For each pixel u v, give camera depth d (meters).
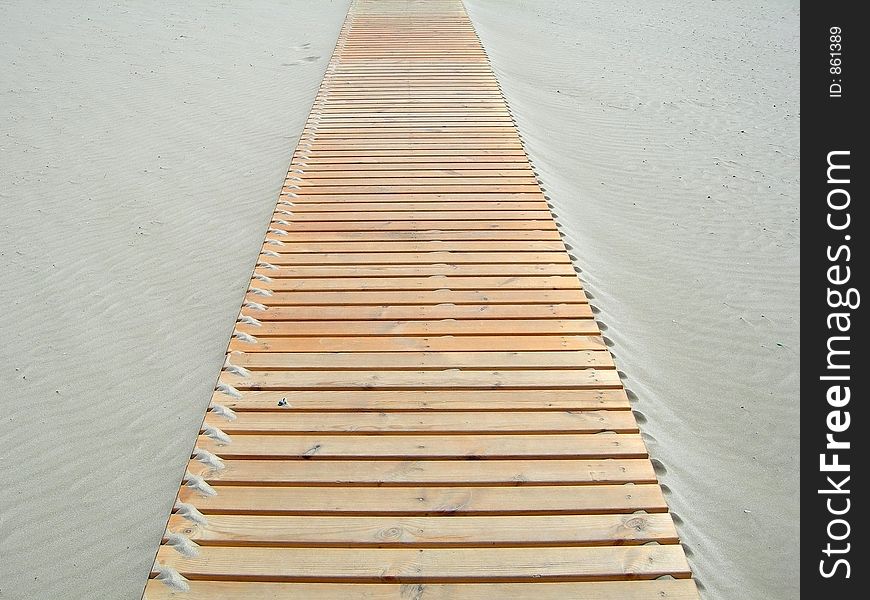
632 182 7.31
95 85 9.73
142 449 3.58
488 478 3.18
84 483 3.38
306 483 3.15
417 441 3.38
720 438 3.86
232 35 12.67
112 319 4.70
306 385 3.75
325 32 12.90
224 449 3.33
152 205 6.41
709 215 6.60
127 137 8.02
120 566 2.97
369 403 3.62
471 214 5.68
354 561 2.81
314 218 5.60
